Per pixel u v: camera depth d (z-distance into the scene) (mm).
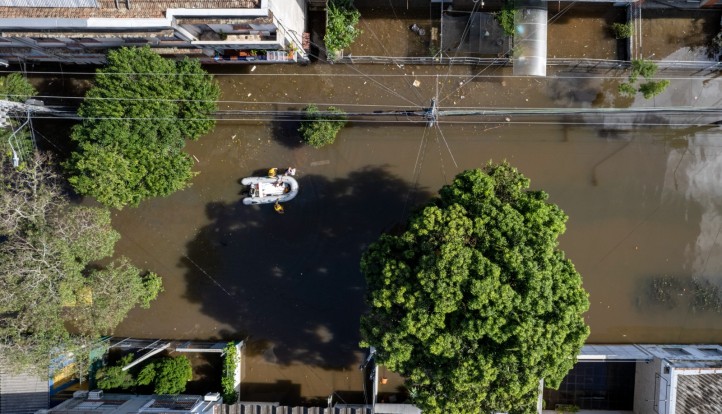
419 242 15000
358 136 20406
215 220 20859
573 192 20094
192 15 15203
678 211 19984
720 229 19875
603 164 20000
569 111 17219
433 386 15234
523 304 13695
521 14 18672
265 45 17469
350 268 20516
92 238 17828
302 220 20656
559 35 19812
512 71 19875
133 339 20781
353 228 20500
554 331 14117
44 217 17703
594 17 19625
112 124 17406
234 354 19719
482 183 15539
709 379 16922
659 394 17625
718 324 19953
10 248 17016
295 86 20484
